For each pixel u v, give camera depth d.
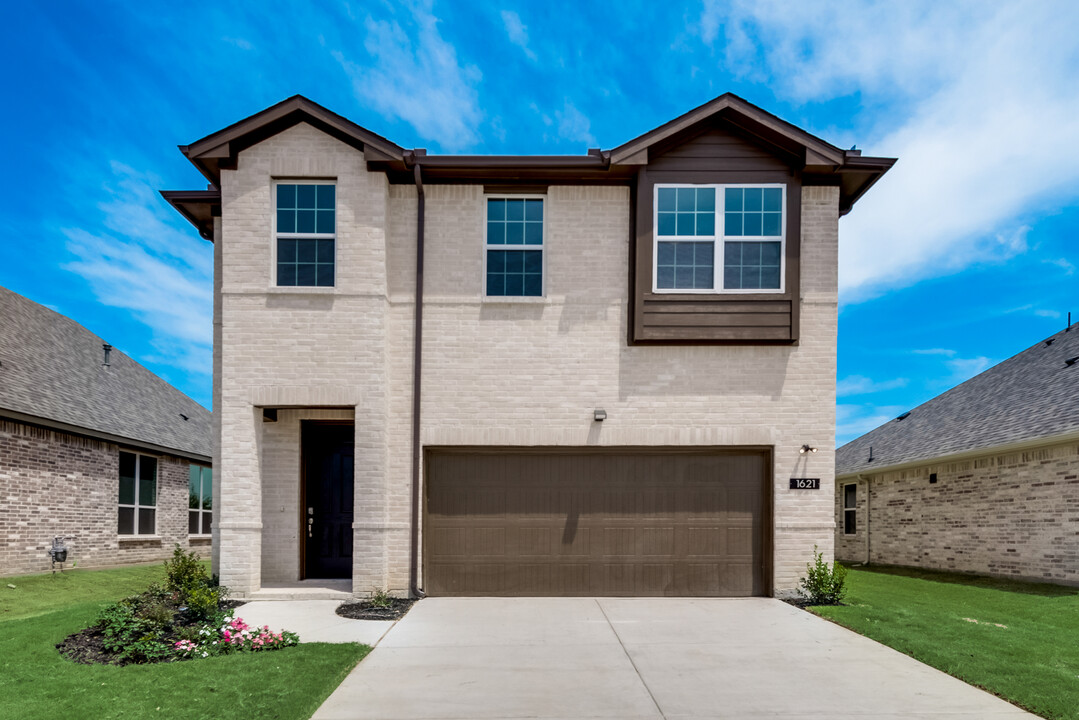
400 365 9.52
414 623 7.71
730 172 9.58
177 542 17.28
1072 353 14.35
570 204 9.79
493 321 9.62
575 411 9.51
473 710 4.96
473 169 9.52
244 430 9.10
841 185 10.04
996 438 12.64
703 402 9.52
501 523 9.45
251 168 9.35
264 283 9.26
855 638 7.12
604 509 9.48
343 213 9.33
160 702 4.93
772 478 9.42
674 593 9.38
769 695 5.32
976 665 6.04
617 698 5.23
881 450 17.41
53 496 12.80
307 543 10.09
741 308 9.47
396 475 9.36
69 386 14.82
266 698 5.04
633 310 9.50
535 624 7.69
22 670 5.66
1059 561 11.18
